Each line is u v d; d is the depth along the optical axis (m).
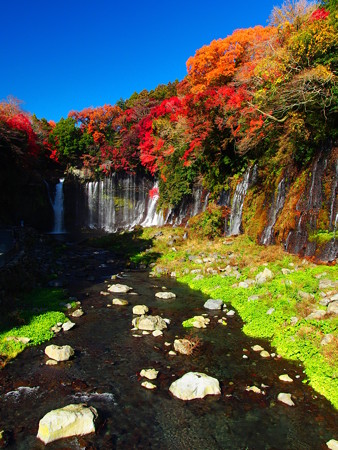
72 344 10.98
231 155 28.23
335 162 16.81
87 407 7.30
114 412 7.48
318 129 18.38
